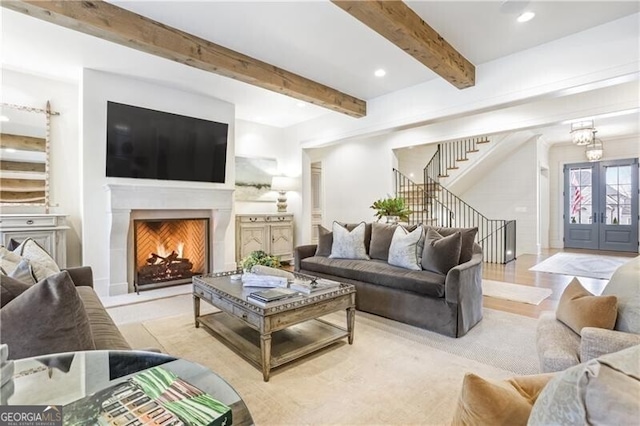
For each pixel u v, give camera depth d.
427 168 8.04
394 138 6.31
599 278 5.07
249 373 2.23
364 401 1.91
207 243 5.08
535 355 2.48
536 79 3.43
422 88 4.44
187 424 0.95
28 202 4.03
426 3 2.71
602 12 2.84
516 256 7.32
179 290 4.41
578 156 8.52
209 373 1.28
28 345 1.07
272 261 3.32
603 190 8.23
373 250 4.01
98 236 4.11
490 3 2.71
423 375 2.20
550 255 7.38
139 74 4.16
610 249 8.14
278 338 2.60
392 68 3.99
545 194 8.62
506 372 2.23
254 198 6.35
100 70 4.04
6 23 2.98
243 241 5.79
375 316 3.40
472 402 0.84
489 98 3.77
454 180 7.24
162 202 4.44
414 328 3.04
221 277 3.18
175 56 3.20
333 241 4.29
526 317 3.32
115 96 4.18
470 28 3.09
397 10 2.65
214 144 5.05
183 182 4.82
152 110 4.43
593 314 1.62
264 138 6.50
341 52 3.60
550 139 8.05
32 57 3.66
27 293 1.10
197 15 2.91
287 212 6.71
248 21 2.99
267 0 2.70
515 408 0.81
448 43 3.34
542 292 4.26
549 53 3.34
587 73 3.12
